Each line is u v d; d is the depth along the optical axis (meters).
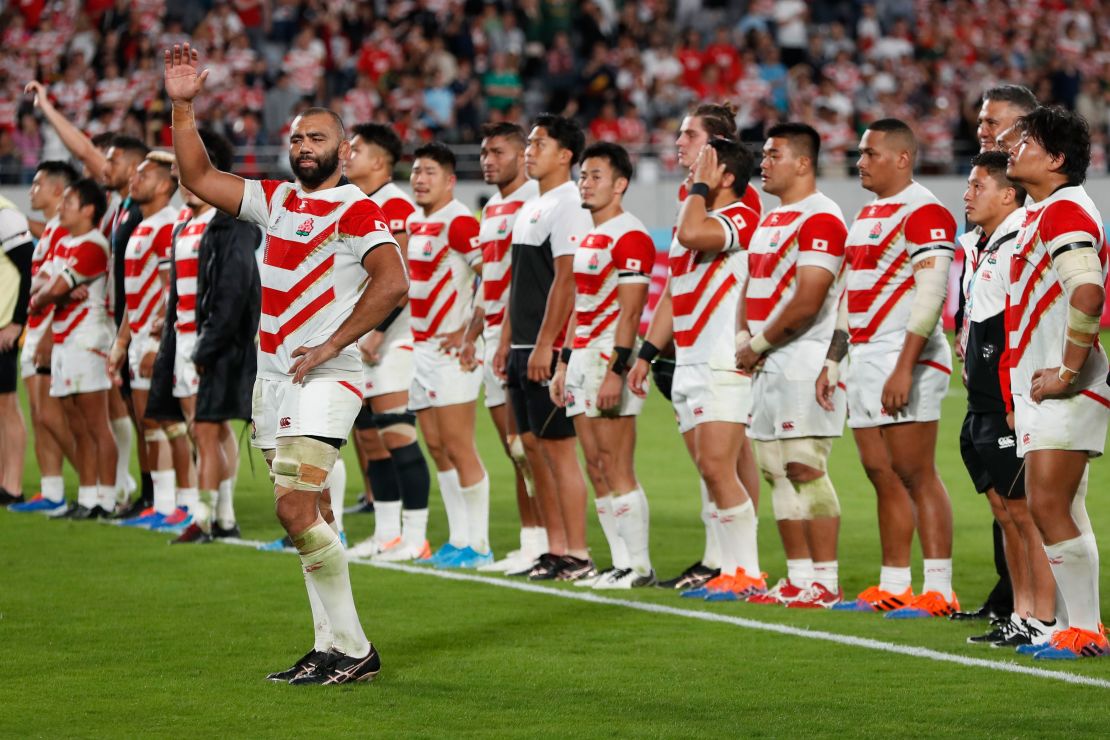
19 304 18.27
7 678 10.08
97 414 17.53
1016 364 10.48
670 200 38.06
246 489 20.20
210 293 15.38
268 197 9.88
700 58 40.75
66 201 17.22
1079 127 10.23
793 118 40.09
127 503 18.22
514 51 40.25
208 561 14.79
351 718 9.02
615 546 13.76
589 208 13.45
